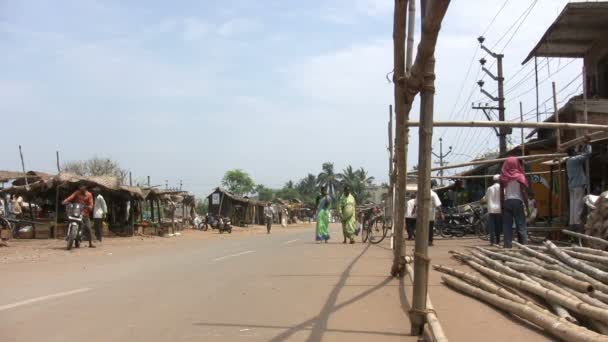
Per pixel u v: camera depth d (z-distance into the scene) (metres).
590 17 15.90
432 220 14.59
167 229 29.97
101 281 8.42
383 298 6.70
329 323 5.37
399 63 6.29
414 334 4.83
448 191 29.00
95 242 18.69
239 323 5.39
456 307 5.91
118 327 5.25
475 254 9.18
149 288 7.63
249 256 12.74
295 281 8.20
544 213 18.56
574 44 18.28
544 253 7.50
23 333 5.04
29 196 23.67
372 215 20.28
